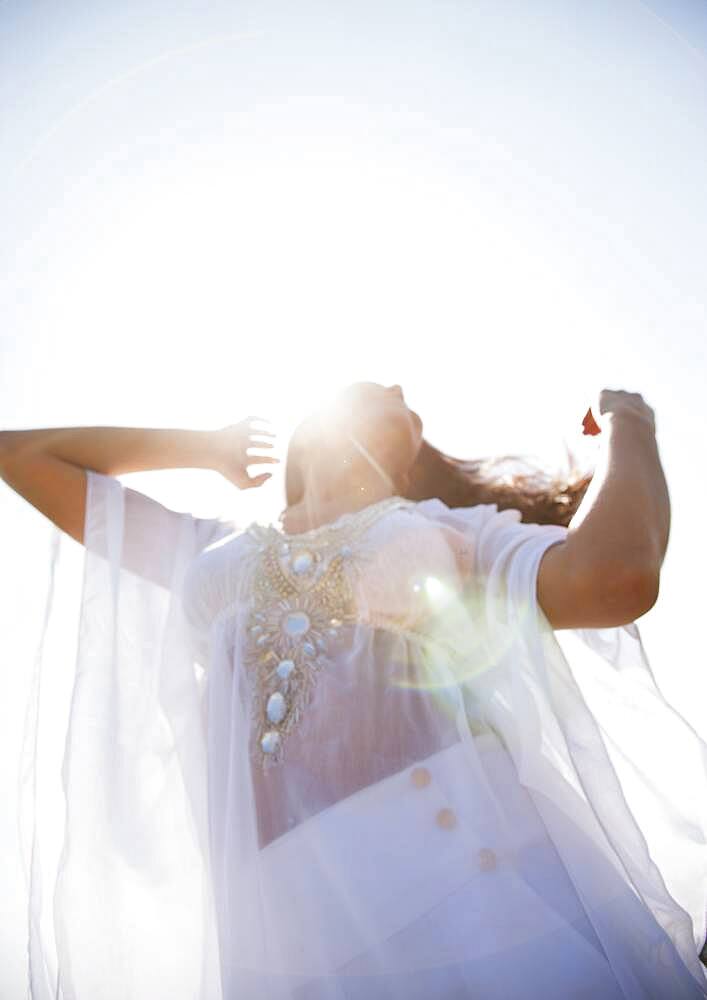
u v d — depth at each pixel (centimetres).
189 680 196
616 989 157
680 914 174
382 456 228
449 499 284
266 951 159
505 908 160
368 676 180
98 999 169
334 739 175
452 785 171
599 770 177
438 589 192
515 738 182
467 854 164
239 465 230
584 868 171
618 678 199
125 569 210
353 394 235
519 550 188
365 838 166
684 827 190
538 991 153
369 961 156
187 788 185
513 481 283
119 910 175
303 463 234
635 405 211
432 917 158
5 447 219
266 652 184
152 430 227
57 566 215
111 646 196
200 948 175
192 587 203
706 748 191
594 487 191
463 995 153
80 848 177
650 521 181
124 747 188
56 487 217
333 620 187
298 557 193
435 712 180
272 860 167
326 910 160
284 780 173
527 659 179
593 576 176
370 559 191
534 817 174
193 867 180
